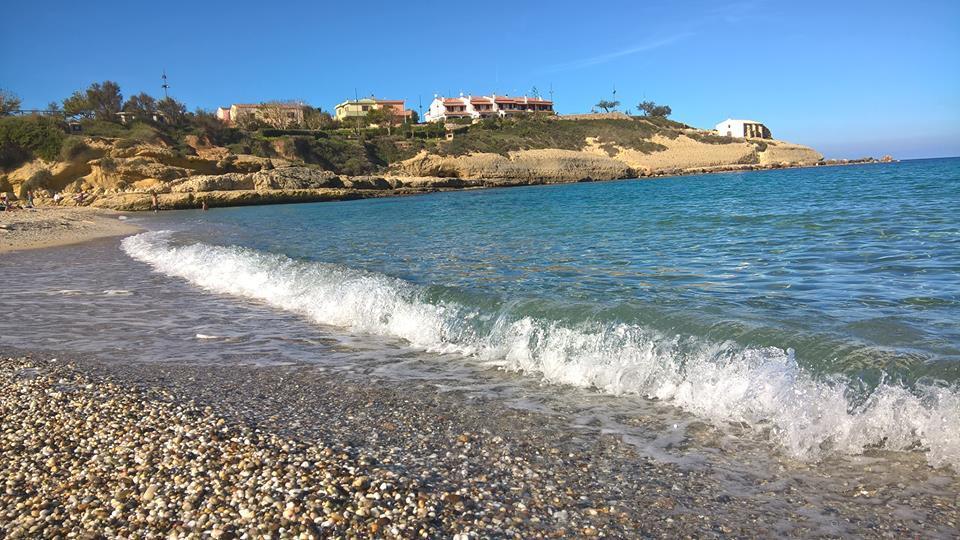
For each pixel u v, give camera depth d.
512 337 7.68
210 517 3.53
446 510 3.66
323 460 4.35
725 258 13.05
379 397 5.98
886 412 4.71
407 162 88.88
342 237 23.84
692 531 3.46
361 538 3.33
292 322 9.76
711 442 4.73
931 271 10.09
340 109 154.12
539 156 98.56
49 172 62.78
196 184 63.34
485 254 16.31
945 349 5.89
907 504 3.69
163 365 7.30
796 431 4.73
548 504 3.77
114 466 4.25
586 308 8.29
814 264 11.51
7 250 23.22
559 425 5.16
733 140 131.50
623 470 4.26
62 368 7.12
